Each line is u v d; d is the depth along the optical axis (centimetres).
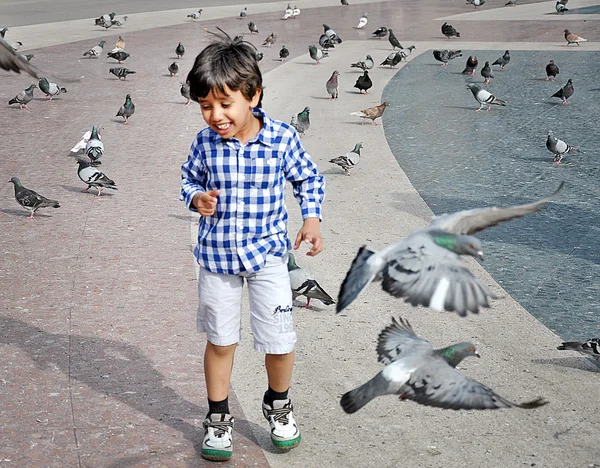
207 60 423
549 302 745
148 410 537
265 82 2027
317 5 3950
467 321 698
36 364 596
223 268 455
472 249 276
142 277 773
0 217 965
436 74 2156
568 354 637
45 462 477
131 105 1510
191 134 1434
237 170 447
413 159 1295
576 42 2583
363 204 1048
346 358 626
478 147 1370
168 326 664
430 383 363
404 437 513
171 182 1124
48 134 1423
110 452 489
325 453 494
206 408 542
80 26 3041
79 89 1877
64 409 536
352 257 856
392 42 2495
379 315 709
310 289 695
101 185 1045
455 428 525
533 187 1130
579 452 497
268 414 493
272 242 457
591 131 1484
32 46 2536
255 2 4084
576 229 953
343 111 1692
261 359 620
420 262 263
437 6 3931
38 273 780
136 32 2905
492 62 2319
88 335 646
